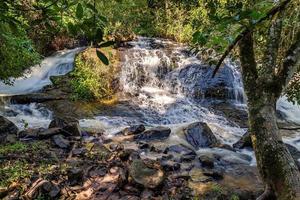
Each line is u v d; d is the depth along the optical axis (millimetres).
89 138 8406
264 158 2965
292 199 2754
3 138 7559
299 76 6980
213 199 5703
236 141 9148
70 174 5938
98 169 6453
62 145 7457
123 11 14891
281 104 12594
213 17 1901
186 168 6965
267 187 3102
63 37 16031
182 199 5652
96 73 12180
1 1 2043
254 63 3160
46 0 1975
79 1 1913
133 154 7066
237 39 2061
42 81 13531
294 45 3025
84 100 11367
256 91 3053
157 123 10273
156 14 17312
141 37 16641
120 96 12055
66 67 14102
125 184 5836
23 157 6531
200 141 8578
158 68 13281
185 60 13656
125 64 12883
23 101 10789
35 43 14602
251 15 1754
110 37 14633
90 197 5566
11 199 5207
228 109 11703
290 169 2885
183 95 12719
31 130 8078
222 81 12633
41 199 5301
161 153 7707
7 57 9781
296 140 9312
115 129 9312
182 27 17125
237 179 6676
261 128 2984
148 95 12336
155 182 5777
